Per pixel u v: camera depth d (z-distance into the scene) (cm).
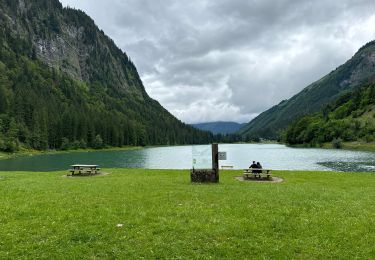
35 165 10312
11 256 1288
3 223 1647
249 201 2152
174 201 2147
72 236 1470
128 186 2811
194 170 3166
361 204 2103
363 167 8400
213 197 2280
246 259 1277
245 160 11456
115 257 1296
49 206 1986
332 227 1603
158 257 1297
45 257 1283
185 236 1482
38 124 18812
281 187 2825
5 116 18588
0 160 12800
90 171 4084
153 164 10012
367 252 1335
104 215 1781
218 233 1513
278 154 14675
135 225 1623
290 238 1473
